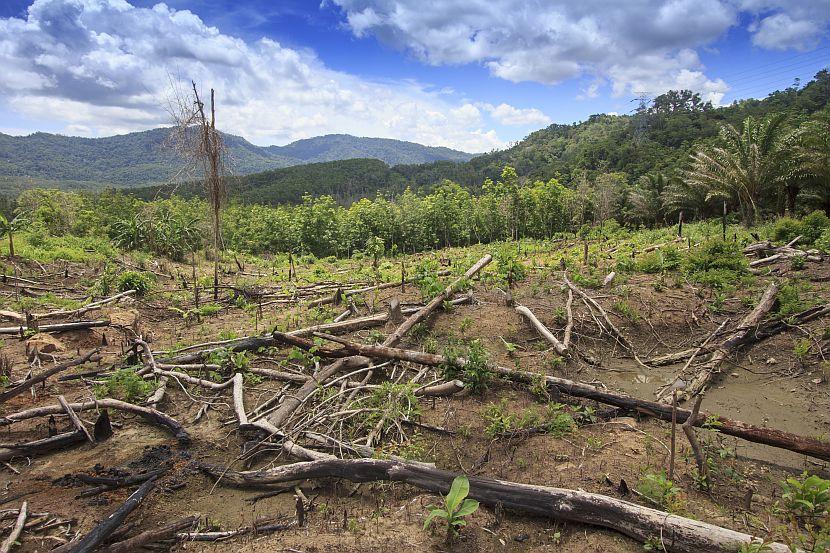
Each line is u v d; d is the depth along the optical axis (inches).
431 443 208.7
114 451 198.5
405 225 1309.1
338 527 153.5
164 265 683.4
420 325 330.0
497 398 246.1
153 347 318.7
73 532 151.4
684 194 1110.4
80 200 1244.5
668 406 218.8
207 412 232.1
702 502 161.0
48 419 211.2
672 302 353.7
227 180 478.9
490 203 1323.8
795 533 142.5
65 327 318.0
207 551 145.3
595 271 442.9
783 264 414.3
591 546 141.6
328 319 362.9
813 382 261.7
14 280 475.5
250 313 403.9
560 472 180.7
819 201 792.3
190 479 182.7
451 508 142.2
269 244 1242.0
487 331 323.0
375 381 268.4
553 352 299.7
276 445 200.7
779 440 185.3
